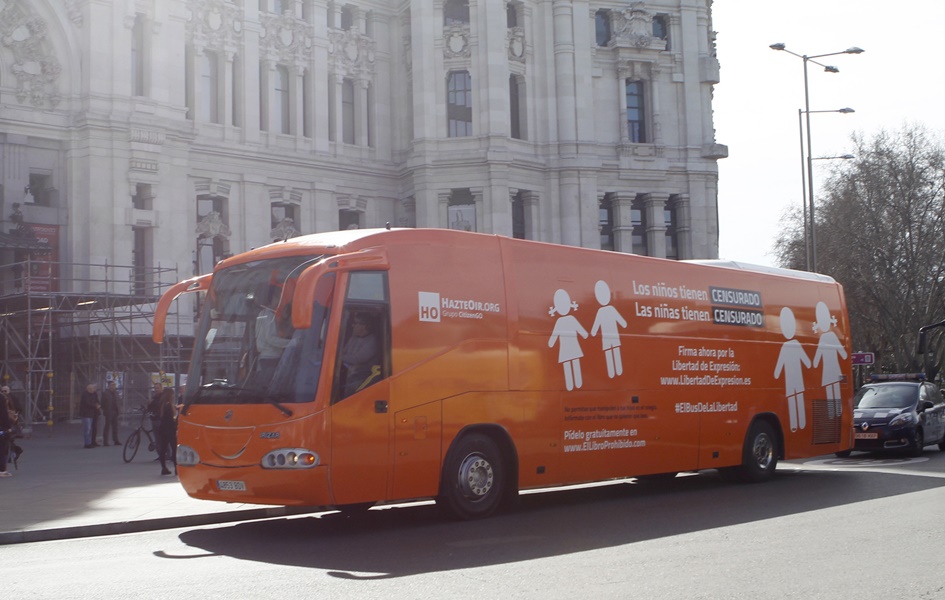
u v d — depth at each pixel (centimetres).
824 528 1370
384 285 1457
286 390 1363
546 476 1655
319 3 5459
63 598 967
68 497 1877
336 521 1580
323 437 1352
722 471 2152
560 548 1229
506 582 1009
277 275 1449
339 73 5544
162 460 2336
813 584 977
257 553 1248
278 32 5309
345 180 5541
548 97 5750
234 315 1463
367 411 1403
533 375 1642
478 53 5484
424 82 5469
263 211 5209
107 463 2680
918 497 1734
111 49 4422
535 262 1683
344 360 1390
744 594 934
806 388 2264
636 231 6072
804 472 2386
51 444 3419
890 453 3133
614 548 1222
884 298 5872
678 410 1920
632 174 5978
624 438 1800
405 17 5716
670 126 6144
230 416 1394
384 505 1806
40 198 4362
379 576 1057
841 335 2409
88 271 4319
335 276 1403
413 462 1453
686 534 1338
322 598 946
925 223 5850
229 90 5088
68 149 4384
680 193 6119
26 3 4284
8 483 2152
